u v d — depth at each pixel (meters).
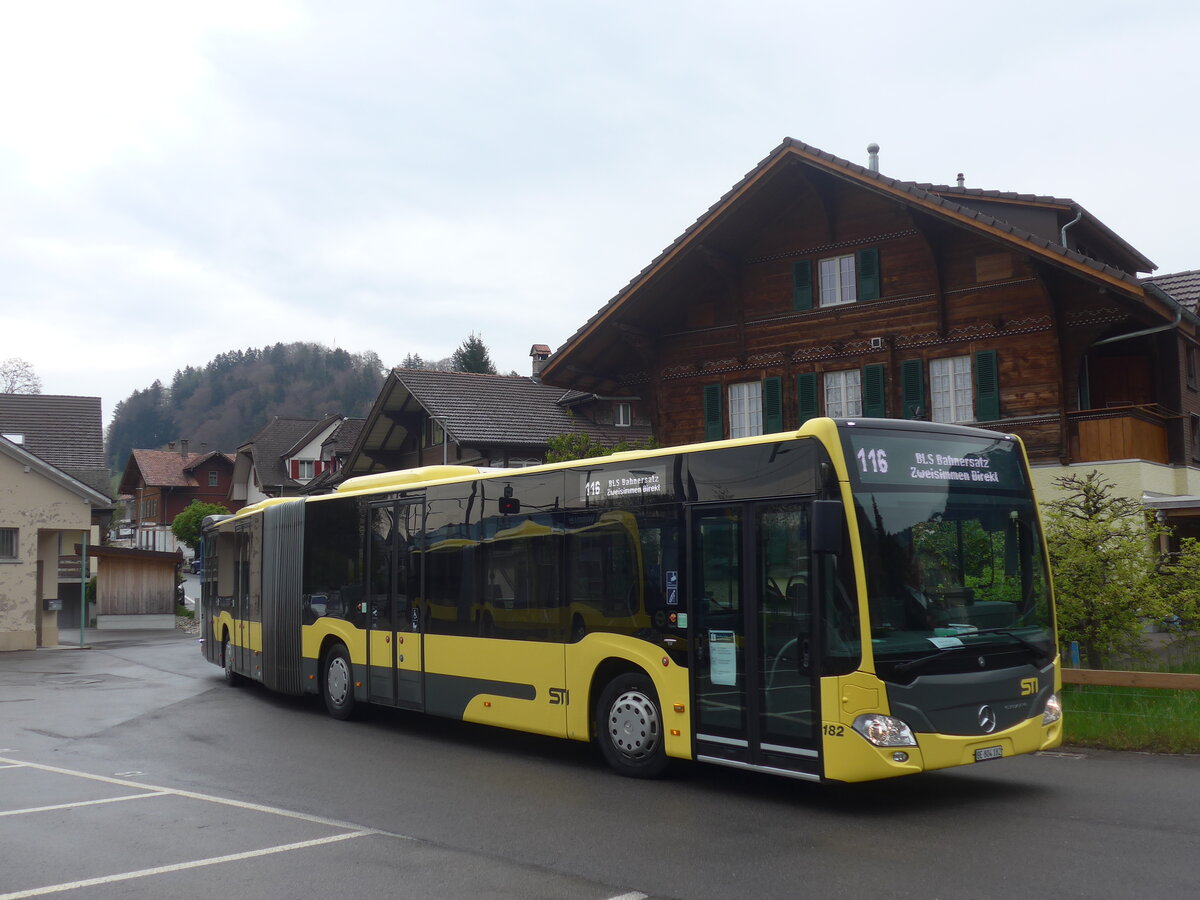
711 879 6.70
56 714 15.86
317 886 6.70
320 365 165.62
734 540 9.13
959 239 23.11
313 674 15.34
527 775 10.40
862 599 8.19
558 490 11.05
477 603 12.01
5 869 7.22
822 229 25.06
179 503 86.25
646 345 27.33
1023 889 6.32
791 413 25.31
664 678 9.67
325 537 15.30
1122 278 20.08
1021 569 9.22
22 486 30.72
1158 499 21.14
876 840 7.61
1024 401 22.11
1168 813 8.15
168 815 8.78
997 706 8.61
